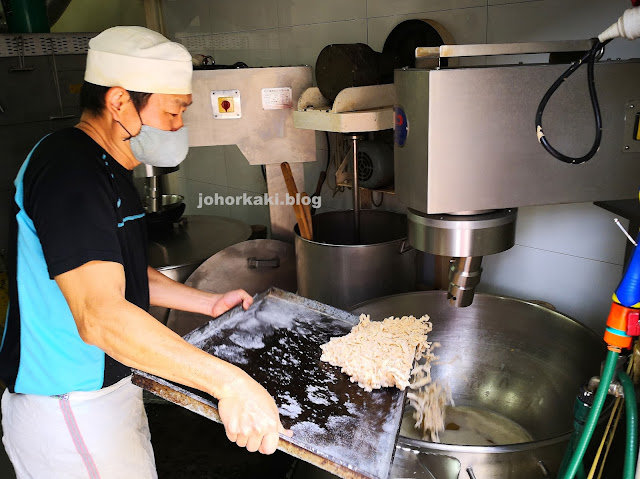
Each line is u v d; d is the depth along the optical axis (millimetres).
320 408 1180
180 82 1185
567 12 1761
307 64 2730
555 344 1667
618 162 1157
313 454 977
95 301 1016
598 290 1907
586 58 1044
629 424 966
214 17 3188
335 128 1868
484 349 1825
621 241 1812
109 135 1204
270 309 1588
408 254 2031
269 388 1247
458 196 1137
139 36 1151
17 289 1210
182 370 984
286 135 2223
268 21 2855
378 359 1278
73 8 4148
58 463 1273
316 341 1445
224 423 969
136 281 1303
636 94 1118
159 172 2732
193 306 1567
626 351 1433
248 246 2398
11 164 3111
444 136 1094
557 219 1956
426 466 1157
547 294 2055
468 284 1294
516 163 1133
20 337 1232
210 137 2186
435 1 2109
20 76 3061
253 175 3381
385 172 2146
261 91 2154
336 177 2393
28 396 1250
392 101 1944
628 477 959
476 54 1177
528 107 1103
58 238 1019
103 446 1288
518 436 1642
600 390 977
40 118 3189
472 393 1812
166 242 2707
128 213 1244
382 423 1130
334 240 2512
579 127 1126
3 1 3174
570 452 1121
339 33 2516
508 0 1894
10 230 1217
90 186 1070
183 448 1860
